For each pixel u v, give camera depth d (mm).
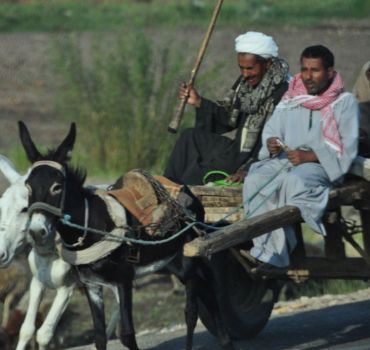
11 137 44812
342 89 18625
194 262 18859
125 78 39000
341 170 18047
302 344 20047
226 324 19969
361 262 18875
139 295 29234
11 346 22562
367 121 20266
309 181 17891
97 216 17203
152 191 17938
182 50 45000
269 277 18656
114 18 67562
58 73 42344
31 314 19203
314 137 18500
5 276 22812
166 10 69375
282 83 20531
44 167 16578
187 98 20922
